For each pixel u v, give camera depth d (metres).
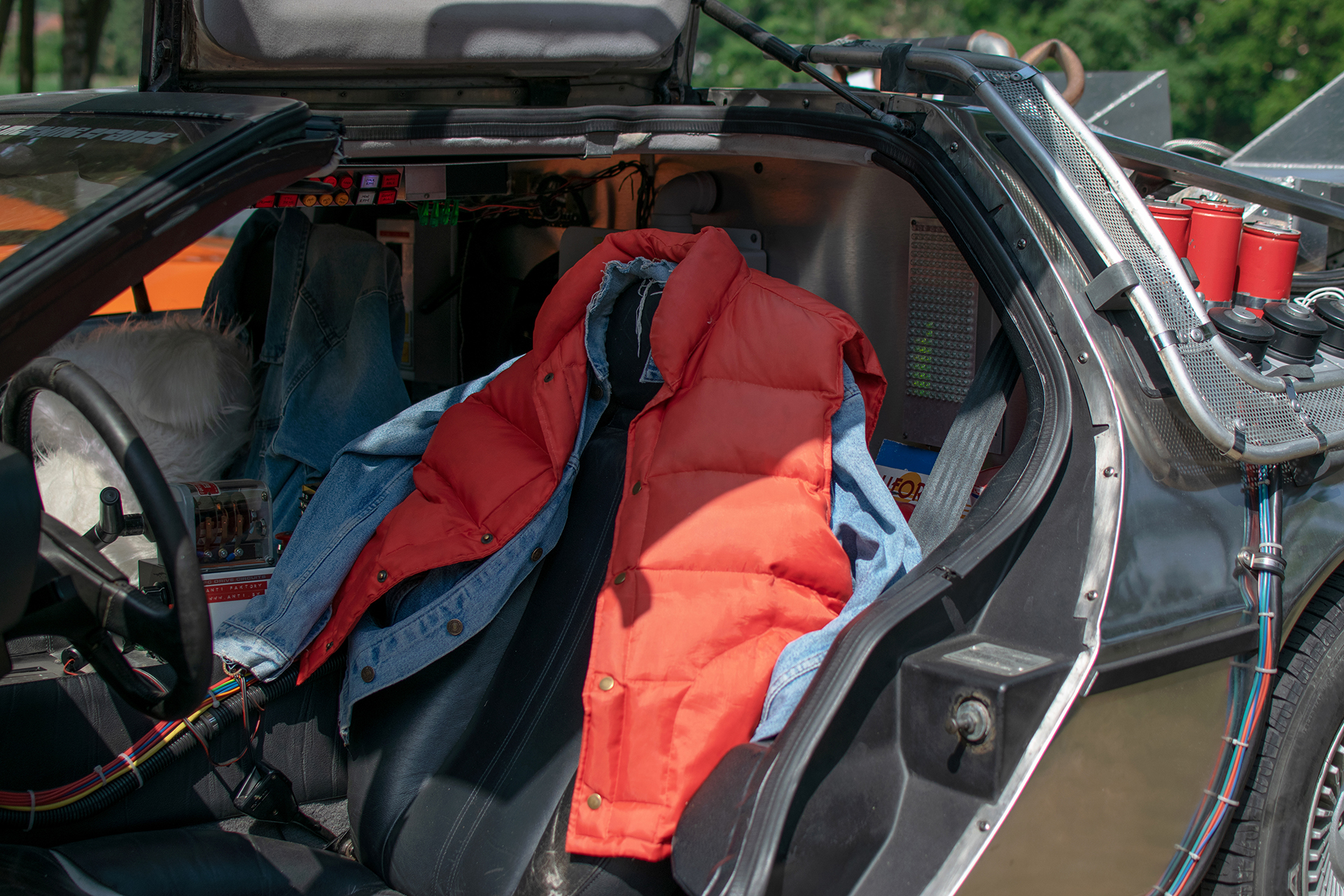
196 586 1.21
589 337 1.98
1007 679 1.39
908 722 1.46
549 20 2.00
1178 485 1.70
